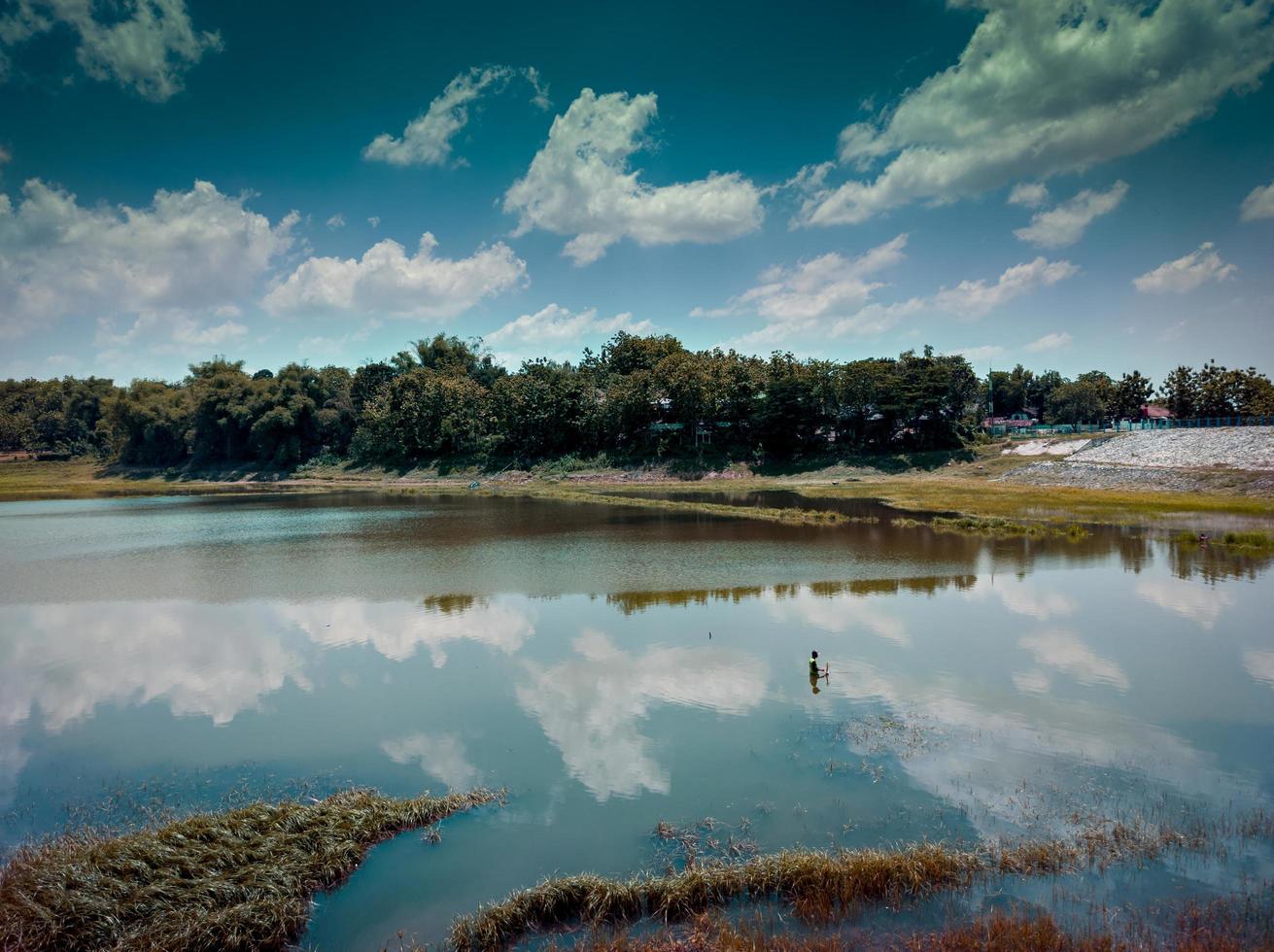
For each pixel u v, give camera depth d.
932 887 11.77
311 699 20.44
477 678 21.77
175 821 13.87
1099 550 41.22
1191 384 132.25
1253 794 14.60
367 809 14.10
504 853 13.06
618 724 18.36
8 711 20.09
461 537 49.66
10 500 90.44
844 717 18.48
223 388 140.38
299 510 71.88
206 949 10.63
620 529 52.50
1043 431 114.88
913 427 108.25
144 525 61.28
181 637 26.70
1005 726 17.88
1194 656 22.78
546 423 116.75
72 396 176.88
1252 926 10.75
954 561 38.72
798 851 12.55
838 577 34.84
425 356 156.88
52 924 10.79
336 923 11.41
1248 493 62.16
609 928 11.11
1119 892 11.65
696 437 111.44
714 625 26.78
